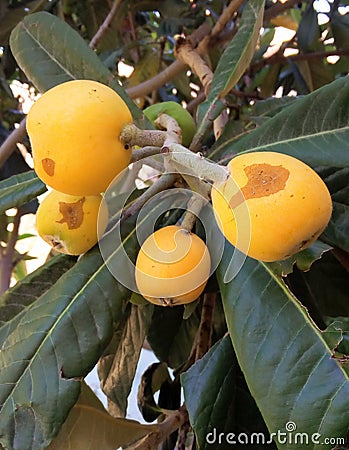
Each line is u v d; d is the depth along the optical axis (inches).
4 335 11.0
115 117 7.9
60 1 22.0
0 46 21.7
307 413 8.1
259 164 7.7
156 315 15.1
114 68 22.6
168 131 8.9
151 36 25.2
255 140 10.5
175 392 14.7
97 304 9.6
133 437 11.1
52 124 7.6
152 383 14.5
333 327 8.7
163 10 21.0
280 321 9.0
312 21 19.7
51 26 12.5
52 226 9.6
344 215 11.3
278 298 9.2
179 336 15.2
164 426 11.6
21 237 27.5
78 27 25.4
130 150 8.1
